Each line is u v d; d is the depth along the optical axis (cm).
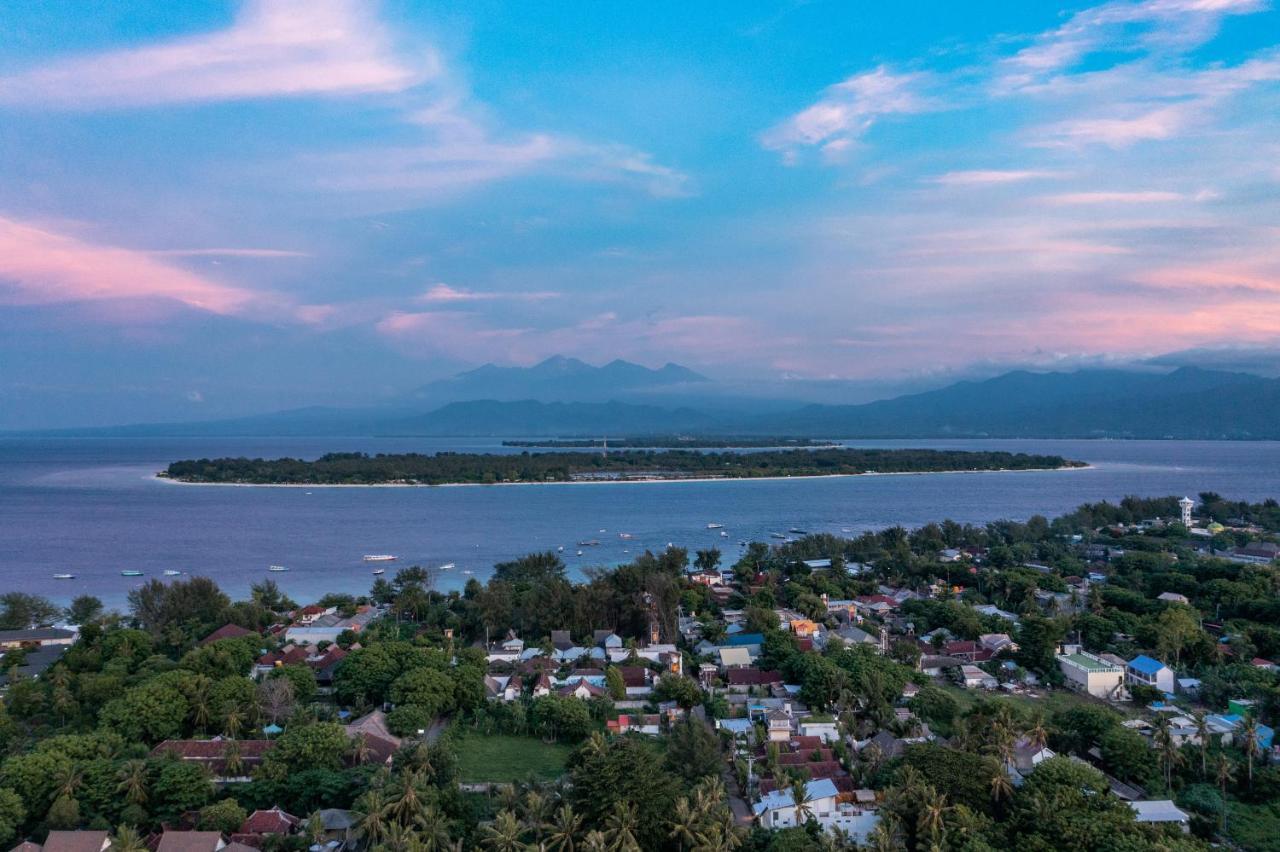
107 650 13625
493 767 10069
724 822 7800
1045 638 14038
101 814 8162
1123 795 9056
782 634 14550
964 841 7444
